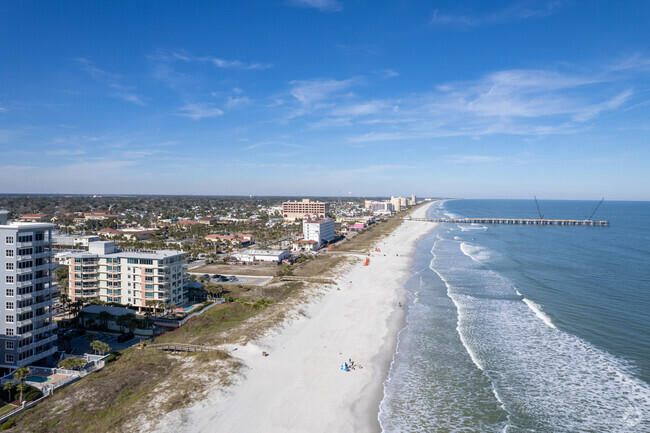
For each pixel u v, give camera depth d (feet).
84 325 271.08
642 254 550.36
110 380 184.75
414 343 238.07
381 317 287.69
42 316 207.10
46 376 189.67
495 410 165.78
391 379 193.47
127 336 252.42
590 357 214.90
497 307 307.17
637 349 224.53
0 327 195.62
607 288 358.02
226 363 201.87
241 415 159.53
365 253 584.40
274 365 206.08
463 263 499.51
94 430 145.07
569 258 525.34
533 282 387.14
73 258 315.99
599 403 170.09
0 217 205.67
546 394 177.88
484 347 230.27
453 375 196.85
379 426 155.22
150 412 156.35
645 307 299.99
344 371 201.46
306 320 278.46
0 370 195.00
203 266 488.02
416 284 389.19
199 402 165.68
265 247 633.61
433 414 163.53
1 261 195.62
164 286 302.86
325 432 150.71
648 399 173.17
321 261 515.50
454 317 285.02
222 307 307.58
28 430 144.36
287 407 167.02
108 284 315.58
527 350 225.15
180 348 229.25
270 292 356.18
